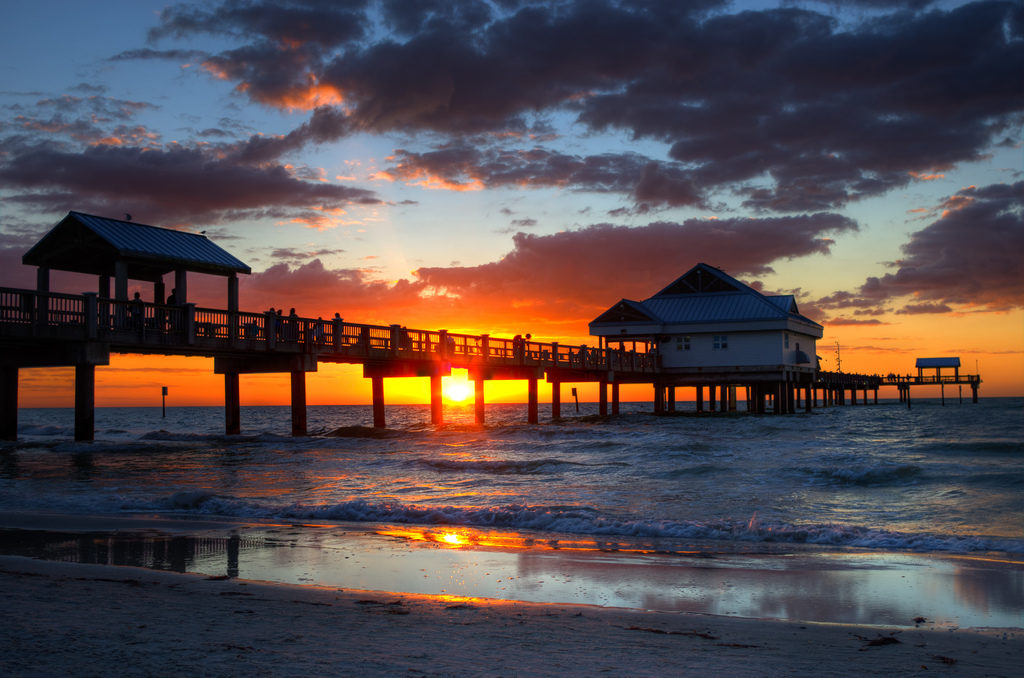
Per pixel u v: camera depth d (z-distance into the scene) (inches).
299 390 1344.7
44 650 201.8
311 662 200.2
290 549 431.5
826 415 2628.0
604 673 200.5
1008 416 2511.1
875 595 328.8
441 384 1611.7
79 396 1096.8
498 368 1854.1
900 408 3875.5
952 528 525.7
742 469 847.1
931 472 794.2
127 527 510.3
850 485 746.2
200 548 433.4
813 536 480.1
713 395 2768.2
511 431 1563.7
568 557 414.3
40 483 778.2
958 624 281.7
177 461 1002.7
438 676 191.9
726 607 306.8
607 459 1017.5
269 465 961.5
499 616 267.0
